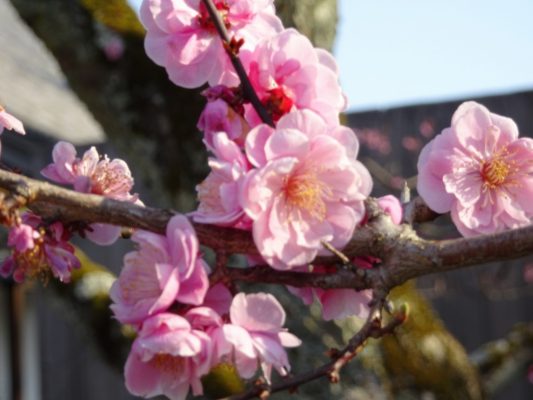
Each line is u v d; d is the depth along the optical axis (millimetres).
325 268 445
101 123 958
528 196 461
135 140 938
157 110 925
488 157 461
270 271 433
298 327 902
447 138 464
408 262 432
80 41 926
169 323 415
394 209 451
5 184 419
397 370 1001
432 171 461
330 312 451
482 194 461
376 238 436
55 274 448
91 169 469
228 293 429
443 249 430
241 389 941
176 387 427
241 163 425
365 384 922
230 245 427
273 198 422
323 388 901
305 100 445
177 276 416
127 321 422
